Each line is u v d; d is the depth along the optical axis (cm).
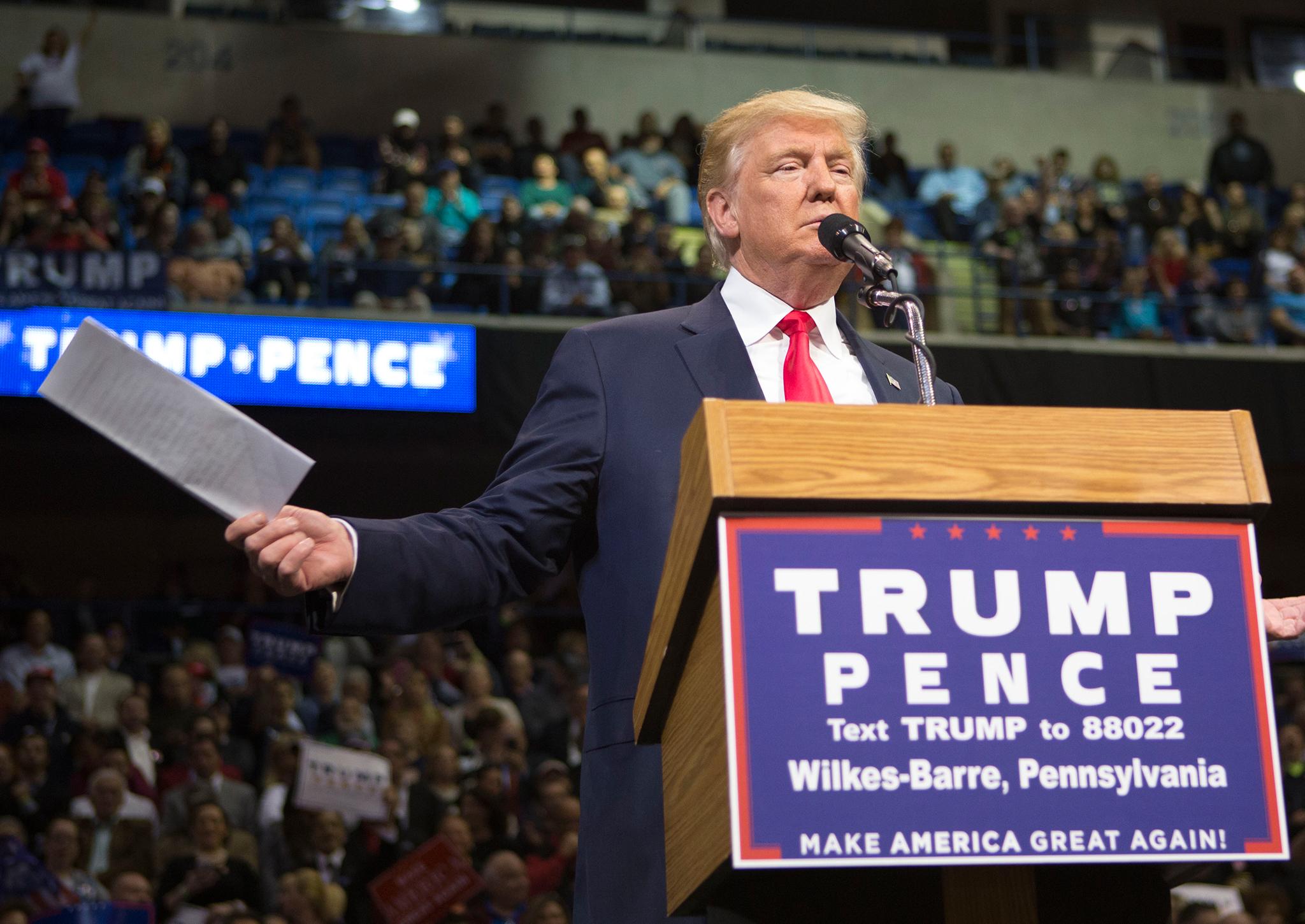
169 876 574
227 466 132
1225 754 119
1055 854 114
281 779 648
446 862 573
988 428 121
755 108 191
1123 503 121
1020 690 117
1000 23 1803
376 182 1298
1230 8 1816
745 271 187
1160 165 1678
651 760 150
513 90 1566
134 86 1473
